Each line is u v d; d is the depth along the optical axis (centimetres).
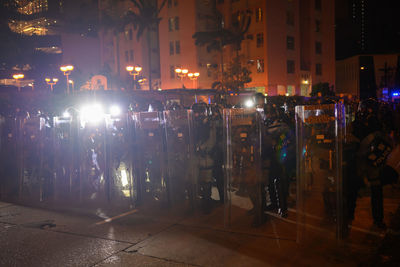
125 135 652
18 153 771
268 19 4428
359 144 479
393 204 597
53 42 5638
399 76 2956
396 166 868
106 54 5772
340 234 438
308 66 5097
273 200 589
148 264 405
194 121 600
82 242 482
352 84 7312
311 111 447
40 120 727
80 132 708
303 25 5100
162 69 5078
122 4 5475
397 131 1264
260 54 4516
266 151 526
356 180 477
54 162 731
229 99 2812
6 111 1405
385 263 383
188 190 613
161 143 631
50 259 429
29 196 763
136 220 573
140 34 4091
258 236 480
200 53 4828
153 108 1160
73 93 2169
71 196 729
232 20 4841
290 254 418
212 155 591
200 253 430
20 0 3328
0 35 3219
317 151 446
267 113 554
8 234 523
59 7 5575
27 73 3672
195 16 4750
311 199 448
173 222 555
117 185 668
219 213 593
